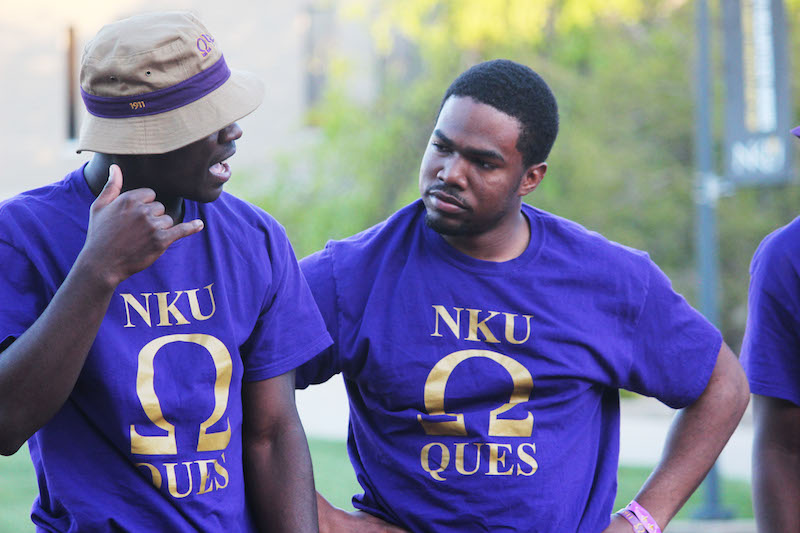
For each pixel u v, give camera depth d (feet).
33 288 29.94
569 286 35.45
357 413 35.88
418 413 34.42
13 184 226.17
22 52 226.58
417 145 194.39
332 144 196.65
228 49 230.48
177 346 30.73
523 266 35.35
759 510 37.29
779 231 37.70
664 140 201.57
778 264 37.11
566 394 34.99
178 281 31.09
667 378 36.32
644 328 36.11
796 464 37.40
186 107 29.17
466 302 34.94
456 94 34.35
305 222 194.90
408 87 197.98
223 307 31.40
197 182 29.96
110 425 30.14
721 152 200.85
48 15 225.56
